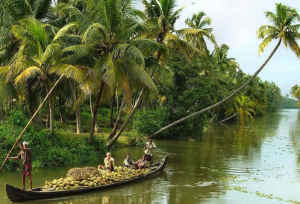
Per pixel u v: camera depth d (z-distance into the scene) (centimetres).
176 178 1736
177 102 3281
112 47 1903
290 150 2817
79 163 1984
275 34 2889
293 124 6191
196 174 1845
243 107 5909
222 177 1794
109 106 4600
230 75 6234
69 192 1343
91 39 1842
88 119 3950
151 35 2347
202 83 3247
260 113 9206
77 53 1870
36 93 2023
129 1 1922
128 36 1889
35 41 1850
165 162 1927
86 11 2123
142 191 1476
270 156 2495
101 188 1446
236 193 1502
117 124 2392
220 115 6538
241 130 4672
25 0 2070
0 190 1400
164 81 3077
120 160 2138
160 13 2362
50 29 2117
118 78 1805
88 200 1322
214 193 1489
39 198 1275
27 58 1811
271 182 1723
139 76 1844
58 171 1759
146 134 3139
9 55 2139
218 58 5538
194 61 3353
